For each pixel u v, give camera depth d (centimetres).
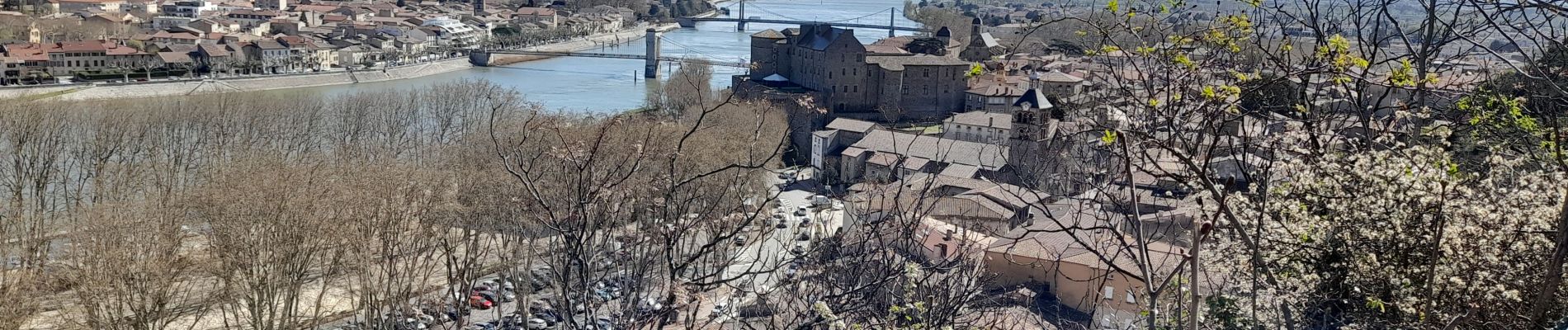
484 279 8481
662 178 3453
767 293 2941
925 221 4300
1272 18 2750
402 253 7075
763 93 16700
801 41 19288
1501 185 2992
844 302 2670
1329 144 2769
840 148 13912
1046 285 5300
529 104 15825
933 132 15750
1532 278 2398
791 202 11412
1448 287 2450
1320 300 2623
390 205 7294
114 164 10769
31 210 9594
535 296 6112
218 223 7075
